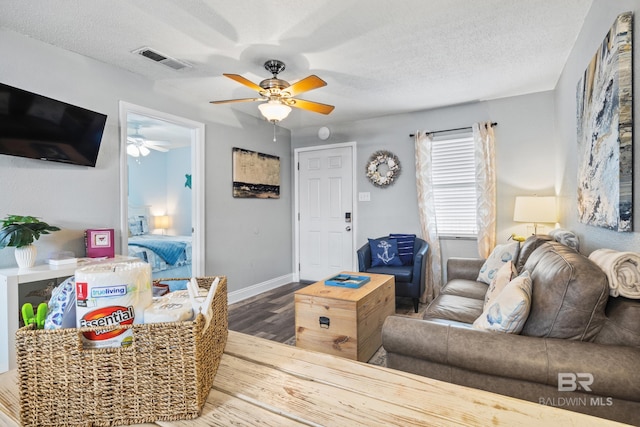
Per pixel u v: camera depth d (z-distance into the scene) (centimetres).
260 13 217
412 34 245
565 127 303
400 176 452
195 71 306
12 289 204
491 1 209
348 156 490
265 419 61
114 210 294
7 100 219
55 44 254
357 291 257
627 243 159
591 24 213
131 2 205
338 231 500
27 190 243
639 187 147
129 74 306
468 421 60
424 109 429
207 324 69
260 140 470
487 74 321
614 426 58
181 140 618
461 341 147
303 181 527
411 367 160
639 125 147
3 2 203
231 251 418
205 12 216
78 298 64
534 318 149
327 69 304
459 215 417
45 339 62
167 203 719
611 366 122
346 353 234
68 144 255
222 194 407
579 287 136
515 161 383
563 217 320
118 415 62
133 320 66
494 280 220
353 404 65
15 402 69
